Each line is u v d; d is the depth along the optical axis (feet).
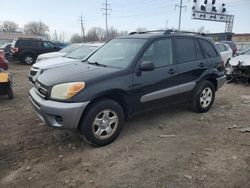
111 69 14.30
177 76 16.62
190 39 18.10
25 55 58.08
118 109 13.96
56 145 13.94
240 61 31.35
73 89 12.57
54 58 31.14
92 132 13.21
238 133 15.75
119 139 14.64
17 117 18.43
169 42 16.67
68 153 13.09
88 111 13.01
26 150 13.38
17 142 14.28
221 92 27.78
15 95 25.43
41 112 13.28
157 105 16.07
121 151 13.26
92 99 12.90
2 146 13.79
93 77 13.26
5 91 22.79
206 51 19.04
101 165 11.96
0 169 11.68
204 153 13.09
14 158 12.60
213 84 19.90
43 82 13.71
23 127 16.44
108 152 13.17
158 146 13.83
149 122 17.26
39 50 59.06
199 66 18.08
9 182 10.78
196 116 18.67
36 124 16.92
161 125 16.78
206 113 19.49
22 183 10.71
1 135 15.21
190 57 17.74
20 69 50.26
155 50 15.76
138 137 14.92
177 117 18.34
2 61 35.73
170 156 12.76
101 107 13.25
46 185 10.59
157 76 15.47
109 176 11.11
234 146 13.94
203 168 11.69
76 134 15.19
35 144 14.05
